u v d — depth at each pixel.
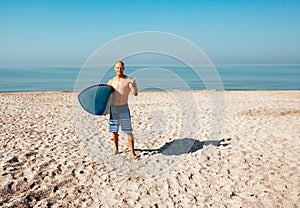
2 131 7.24
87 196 3.95
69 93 17.48
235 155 5.50
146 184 4.33
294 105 12.11
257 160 5.21
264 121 8.69
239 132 7.30
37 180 4.34
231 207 3.65
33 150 5.75
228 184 4.28
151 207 3.67
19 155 5.39
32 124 8.16
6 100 13.64
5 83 33.88
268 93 17.86
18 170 4.69
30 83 33.78
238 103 12.76
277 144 6.20
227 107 11.51
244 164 5.03
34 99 14.13
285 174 4.57
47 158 5.29
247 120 8.84
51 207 3.65
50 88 27.52
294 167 4.84
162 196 3.96
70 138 6.69
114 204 3.75
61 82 34.97
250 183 4.29
